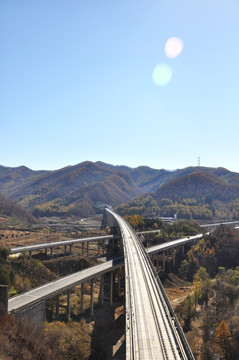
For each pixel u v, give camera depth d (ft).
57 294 274.77
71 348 235.61
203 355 263.90
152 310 216.74
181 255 643.86
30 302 239.91
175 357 155.33
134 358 149.79
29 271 379.35
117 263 403.75
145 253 404.98
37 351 192.75
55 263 454.40
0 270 320.91
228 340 264.93
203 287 380.58
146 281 289.33
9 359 167.73
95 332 286.66
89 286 417.28
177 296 420.77
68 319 294.25
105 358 245.24
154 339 173.78
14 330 198.18
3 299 216.33
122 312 349.20
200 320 325.21
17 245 581.94
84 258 479.82
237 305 331.57
